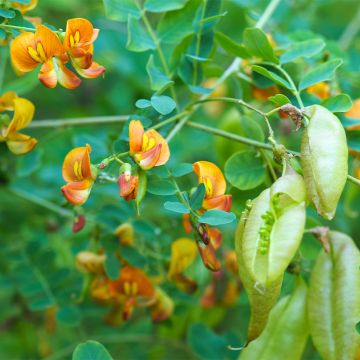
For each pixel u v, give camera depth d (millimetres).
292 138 740
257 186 604
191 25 629
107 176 574
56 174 740
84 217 631
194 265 716
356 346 559
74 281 688
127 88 834
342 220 753
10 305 763
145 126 589
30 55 562
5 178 713
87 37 567
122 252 630
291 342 580
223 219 549
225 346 692
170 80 612
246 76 645
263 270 521
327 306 569
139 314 771
